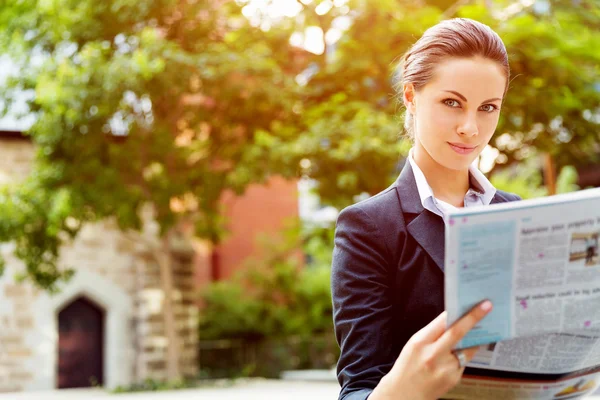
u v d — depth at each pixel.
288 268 24.64
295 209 26.75
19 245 17.05
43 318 20.11
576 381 1.56
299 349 23.48
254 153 14.88
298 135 15.24
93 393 17.48
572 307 1.38
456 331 1.31
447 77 1.59
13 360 19.73
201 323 23.80
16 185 16.88
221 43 16.38
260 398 13.37
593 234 1.33
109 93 14.84
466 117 1.59
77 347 20.77
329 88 15.45
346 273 1.64
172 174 16.95
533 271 1.34
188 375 21.48
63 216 16.45
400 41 14.41
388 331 1.60
